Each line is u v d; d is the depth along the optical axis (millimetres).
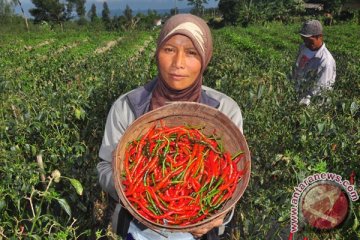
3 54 17281
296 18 60031
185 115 2330
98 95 5930
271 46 28906
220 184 2160
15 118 4527
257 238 3408
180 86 2246
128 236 2570
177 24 2164
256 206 3701
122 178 2221
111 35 43781
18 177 2883
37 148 4055
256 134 4363
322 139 3770
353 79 9133
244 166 2197
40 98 5055
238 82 6070
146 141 2271
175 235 2504
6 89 5523
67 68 9086
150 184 2219
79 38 39406
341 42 29703
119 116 2434
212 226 2094
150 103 2434
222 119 2279
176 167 2230
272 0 63594
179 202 2133
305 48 6492
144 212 2121
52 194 2350
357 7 62031
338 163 3740
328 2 63312
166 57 2211
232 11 67125
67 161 3953
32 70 9617
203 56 2197
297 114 4383
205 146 2293
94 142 5285
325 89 5484
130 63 11266
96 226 4180
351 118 4277
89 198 4145
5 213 2814
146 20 72188
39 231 2537
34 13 79125
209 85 7793
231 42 30000
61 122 4461
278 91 5453
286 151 3500
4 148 3654
